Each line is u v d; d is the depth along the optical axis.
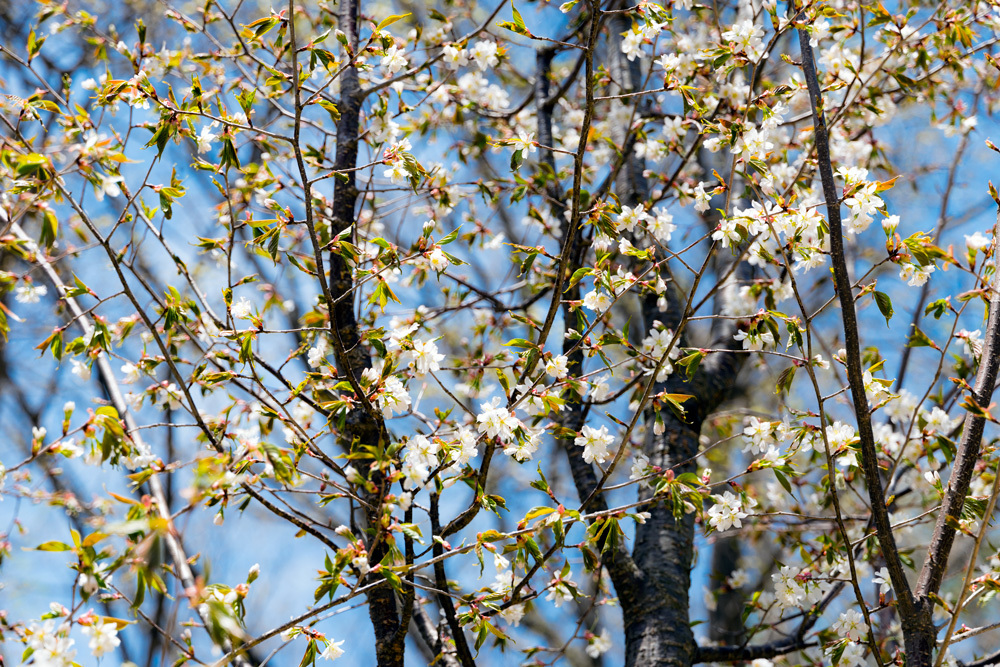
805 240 2.44
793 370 2.60
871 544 3.06
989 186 2.53
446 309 3.79
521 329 5.24
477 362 3.35
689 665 3.04
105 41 3.11
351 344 2.96
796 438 2.65
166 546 2.70
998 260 2.52
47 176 2.26
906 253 2.42
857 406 2.41
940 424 3.10
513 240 5.56
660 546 3.30
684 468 3.39
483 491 2.56
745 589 5.38
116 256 2.42
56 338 2.43
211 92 3.02
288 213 2.72
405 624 2.70
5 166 2.17
